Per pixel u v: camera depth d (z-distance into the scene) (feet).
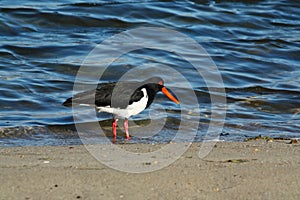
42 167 33.76
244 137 44.57
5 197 29.25
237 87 58.03
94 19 73.00
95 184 31.14
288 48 68.74
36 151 38.17
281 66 64.44
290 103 53.88
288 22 76.38
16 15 72.18
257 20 75.77
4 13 72.28
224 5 79.10
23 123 47.21
